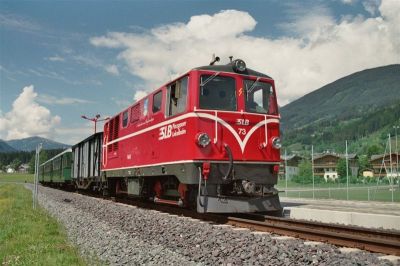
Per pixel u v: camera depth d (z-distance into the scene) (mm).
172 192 14773
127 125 18469
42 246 9680
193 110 12125
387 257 6953
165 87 14203
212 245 8242
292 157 88938
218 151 12164
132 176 17719
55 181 46875
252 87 13117
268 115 13141
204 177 11922
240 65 13047
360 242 7910
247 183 12250
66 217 15352
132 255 8094
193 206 13312
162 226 10906
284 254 7016
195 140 11969
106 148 22406
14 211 19391
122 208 16109
